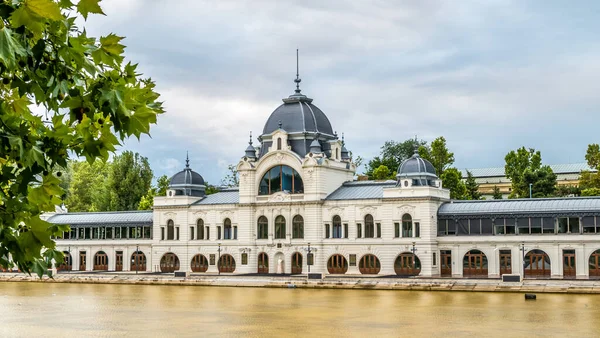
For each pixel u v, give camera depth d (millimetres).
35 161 13430
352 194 150750
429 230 139250
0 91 14516
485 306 95625
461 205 141750
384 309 93438
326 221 149875
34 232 13961
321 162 150500
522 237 133500
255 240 156500
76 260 173875
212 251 160750
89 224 173750
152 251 167375
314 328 77000
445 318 83750
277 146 154875
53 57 13234
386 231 143625
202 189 169375
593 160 187000
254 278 142125
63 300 110062
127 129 14039
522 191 182500
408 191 141625
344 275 142625
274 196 154625
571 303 98312
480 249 136875
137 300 109125
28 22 12133
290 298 109875
